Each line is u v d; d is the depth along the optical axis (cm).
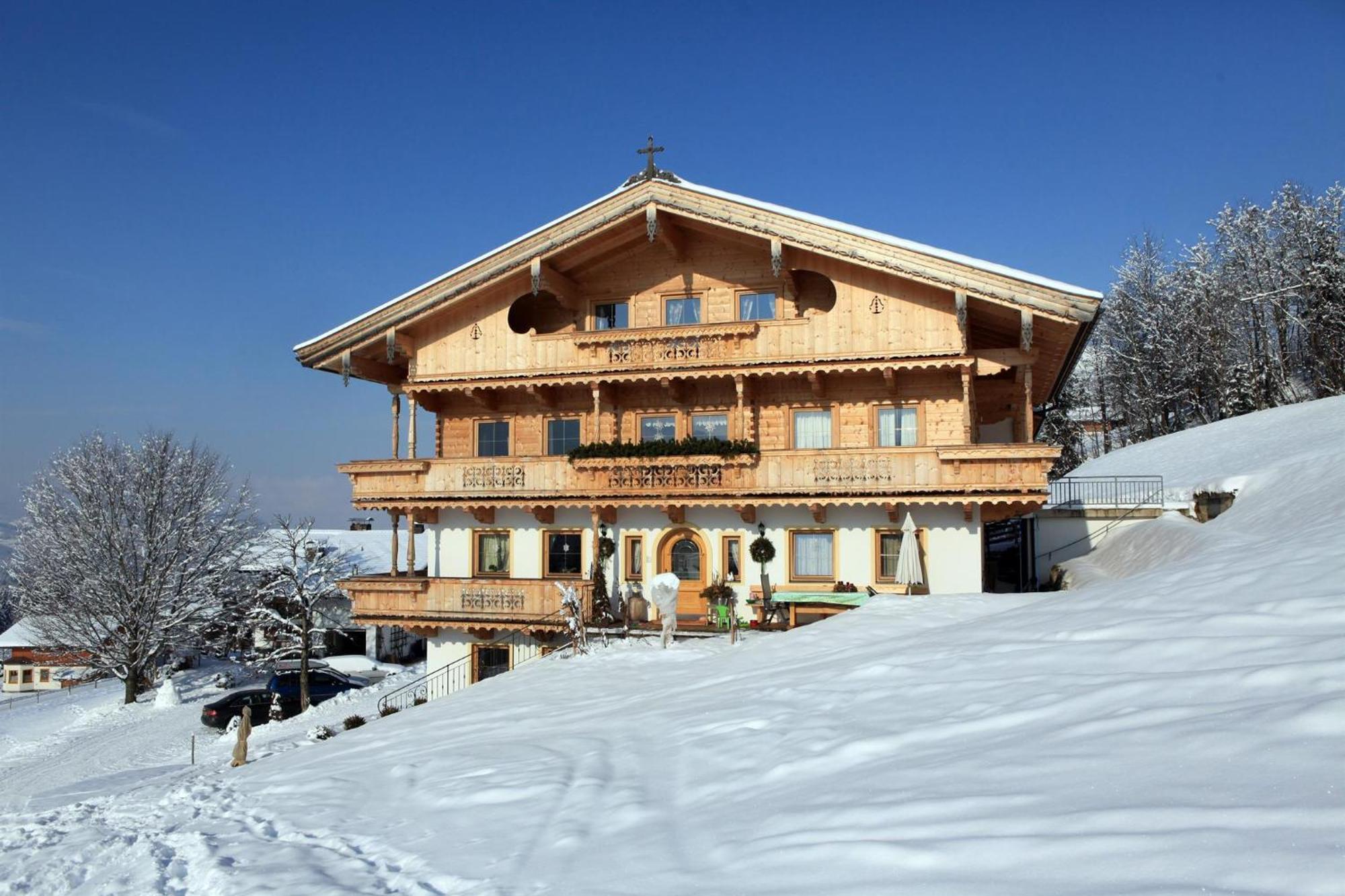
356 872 737
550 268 2644
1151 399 6247
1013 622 1150
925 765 661
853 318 2470
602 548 2655
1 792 2812
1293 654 684
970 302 2369
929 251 2328
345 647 4638
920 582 2306
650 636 2392
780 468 2458
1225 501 2877
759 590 2545
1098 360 7044
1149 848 428
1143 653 809
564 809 816
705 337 2552
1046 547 3147
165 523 4594
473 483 2669
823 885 491
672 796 790
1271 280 5891
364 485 2762
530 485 2628
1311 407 4159
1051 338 2436
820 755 772
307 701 3447
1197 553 1838
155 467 4678
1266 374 5662
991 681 866
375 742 1434
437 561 2803
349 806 988
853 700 951
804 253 2509
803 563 2531
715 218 2475
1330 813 411
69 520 4566
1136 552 2483
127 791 1703
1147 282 6719
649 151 2567
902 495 2369
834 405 2595
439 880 682
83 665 4691
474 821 835
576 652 2150
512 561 2745
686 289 2705
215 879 764
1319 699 553
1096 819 476
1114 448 6738
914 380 2547
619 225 2556
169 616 4488
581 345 2644
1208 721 580
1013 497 2302
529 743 1173
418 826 855
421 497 2706
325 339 2694
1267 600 859
